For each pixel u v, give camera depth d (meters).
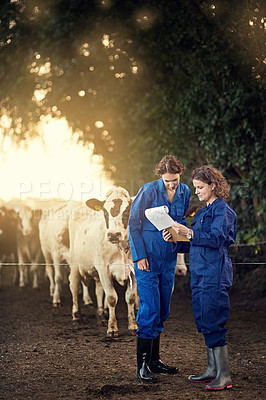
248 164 9.68
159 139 11.20
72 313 7.70
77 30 9.96
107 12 9.75
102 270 6.28
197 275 4.10
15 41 10.17
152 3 9.35
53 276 9.77
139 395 3.96
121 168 12.80
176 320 7.27
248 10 8.25
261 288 8.54
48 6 9.78
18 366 4.98
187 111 10.02
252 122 9.07
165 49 10.09
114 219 5.98
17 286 11.38
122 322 7.13
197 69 9.59
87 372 4.71
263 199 9.20
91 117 12.42
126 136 12.69
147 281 4.44
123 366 4.87
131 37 10.20
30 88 11.40
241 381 4.30
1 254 12.40
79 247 6.99
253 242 9.28
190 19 9.12
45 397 4.00
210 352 4.22
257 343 5.79
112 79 11.55
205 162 10.48
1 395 4.09
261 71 8.52
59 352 5.52
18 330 6.80
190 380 4.30
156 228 4.48
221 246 4.10
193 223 4.22
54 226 8.59
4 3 9.89
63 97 11.77
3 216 12.06
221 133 9.55
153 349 4.61
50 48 10.16
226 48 8.85
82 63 10.98
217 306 4.03
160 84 11.01
